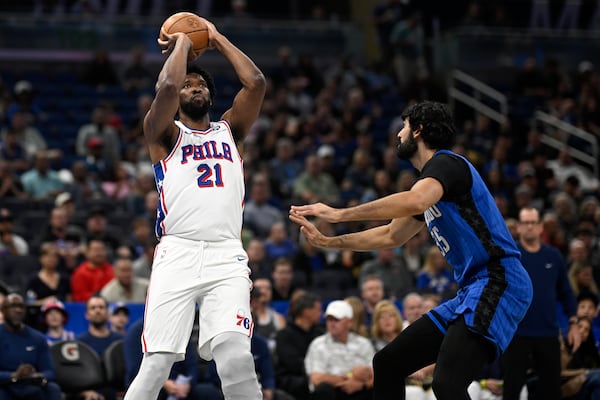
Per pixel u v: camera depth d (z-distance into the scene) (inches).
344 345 905.5
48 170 1425.9
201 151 543.2
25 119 1631.4
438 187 509.4
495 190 1581.0
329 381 882.8
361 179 1603.1
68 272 1136.8
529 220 827.4
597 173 1856.5
